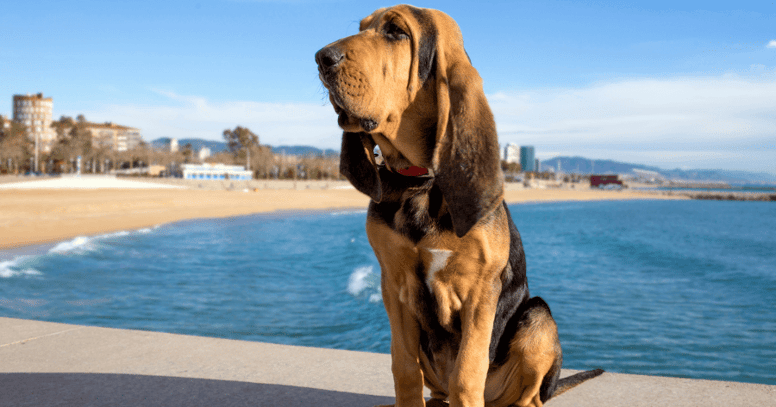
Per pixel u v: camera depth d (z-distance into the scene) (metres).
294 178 138.25
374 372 3.76
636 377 3.71
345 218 52.00
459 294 2.23
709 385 3.53
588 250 28.20
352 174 2.31
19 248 23.78
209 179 110.94
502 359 2.55
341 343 9.68
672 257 25.58
